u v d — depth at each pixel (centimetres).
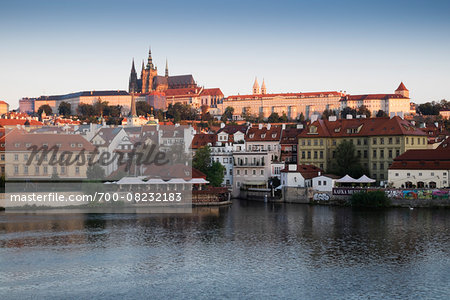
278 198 19162
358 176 19400
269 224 14262
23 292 8938
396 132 19375
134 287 9150
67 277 9662
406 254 10969
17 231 13400
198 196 18362
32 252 11325
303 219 14962
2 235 12900
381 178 19638
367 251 11238
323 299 8575
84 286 9206
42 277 9675
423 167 17475
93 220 15038
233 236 12781
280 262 10506
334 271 9906
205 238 12606
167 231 13412
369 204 17012
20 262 10594
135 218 15425
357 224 14038
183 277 9656
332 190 18062
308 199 18488
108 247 11750
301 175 18938
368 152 19988
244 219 15112
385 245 11700
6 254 11162
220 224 14350
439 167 17312
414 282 9294
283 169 19625
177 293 8862
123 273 9894
